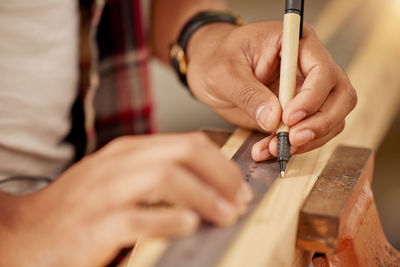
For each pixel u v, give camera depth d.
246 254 0.38
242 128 0.70
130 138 0.40
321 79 0.57
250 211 0.44
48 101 0.83
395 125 1.15
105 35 0.98
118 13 0.98
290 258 0.46
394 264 0.54
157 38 1.07
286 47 0.57
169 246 0.38
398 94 1.02
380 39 1.09
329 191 0.49
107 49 0.99
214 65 0.70
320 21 1.17
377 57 1.00
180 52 0.84
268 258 0.38
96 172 0.38
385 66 0.97
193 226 0.35
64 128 0.89
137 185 0.34
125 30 1.00
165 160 0.36
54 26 0.81
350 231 0.48
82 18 0.89
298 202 0.47
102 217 0.35
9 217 0.45
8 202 0.48
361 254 0.51
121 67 1.02
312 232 0.46
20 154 0.81
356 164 0.56
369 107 0.82
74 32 0.86
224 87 0.66
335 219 0.44
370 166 0.60
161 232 0.35
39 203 0.44
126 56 1.02
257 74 0.68
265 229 0.42
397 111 1.05
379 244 0.56
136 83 1.05
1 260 0.42
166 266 0.36
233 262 0.37
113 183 0.35
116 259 0.60
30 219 0.43
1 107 0.78
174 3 1.01
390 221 1.03
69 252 0.39
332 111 0.56
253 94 0.59
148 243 0.39
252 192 0.49
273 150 0.55
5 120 0.79
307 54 0.61
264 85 0.65
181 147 0.36
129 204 0.35
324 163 0.57
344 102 0.58
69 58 0.85
